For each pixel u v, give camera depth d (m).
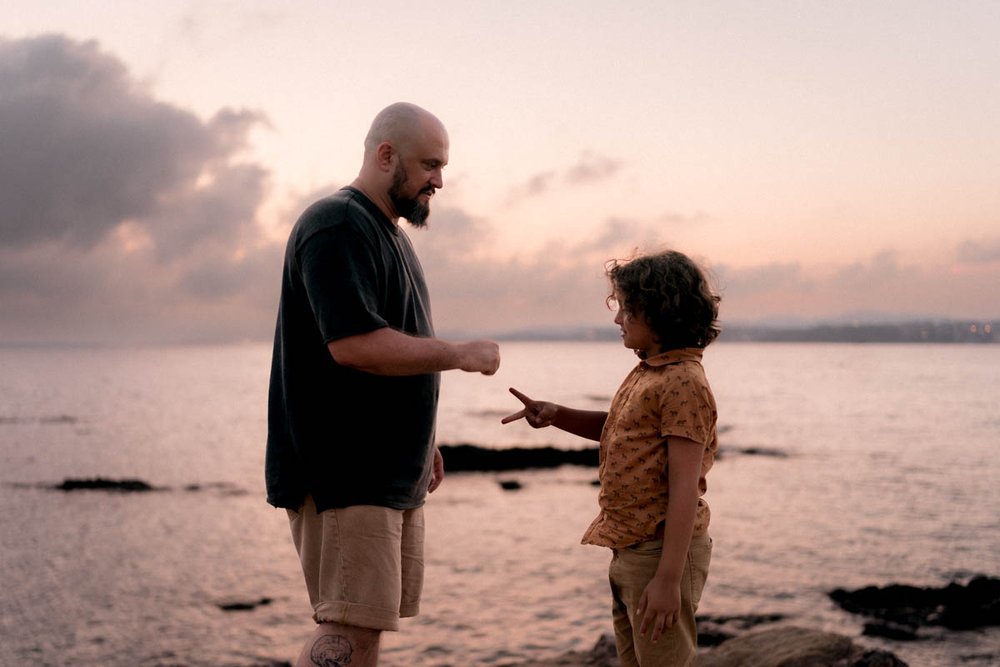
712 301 2.75
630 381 2.85
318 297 2.83
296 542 3.15
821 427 58.44
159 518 25.08
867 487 30.48
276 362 3.13
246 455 43.53
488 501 28.17
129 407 84.75
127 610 14.43
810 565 17.36
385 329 2.82
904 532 21.33
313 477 2.99
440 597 14.80
